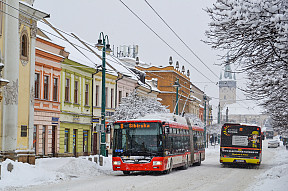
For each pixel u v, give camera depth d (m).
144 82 64.50
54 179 21.88
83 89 44.12
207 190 17.84
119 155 25.92
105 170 28.27
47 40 36.56
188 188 18.36
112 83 51.16
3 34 25.05
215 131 100.50
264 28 11.71
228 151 34.94
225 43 12.96
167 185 19.39
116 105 51.97
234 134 34.97
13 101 25.41
